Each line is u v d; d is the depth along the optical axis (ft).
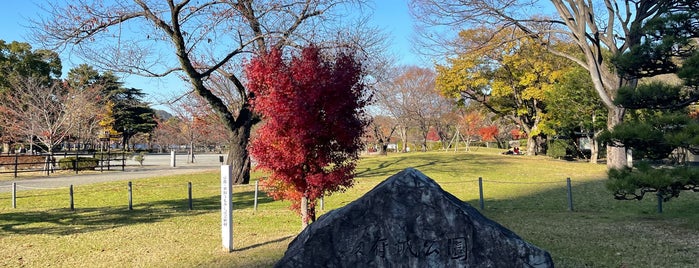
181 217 37.29
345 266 14.06
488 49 71.56
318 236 14.23
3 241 28.35
